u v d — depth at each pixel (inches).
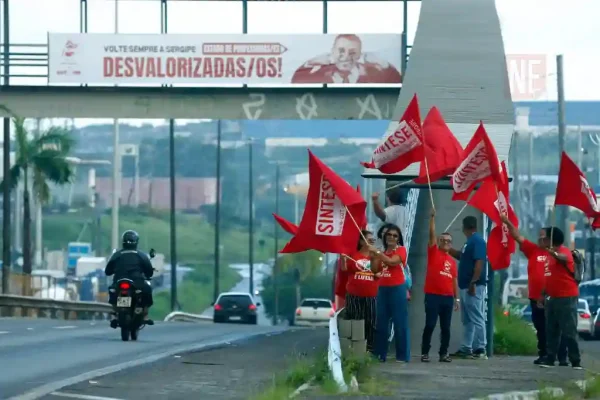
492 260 1449.3
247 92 3016.7
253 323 4734.3
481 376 1285.7
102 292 6589.6
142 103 3038.9
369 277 1430.9
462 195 1430.9
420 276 1641.2
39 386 1126.4
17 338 1883.6
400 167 1440.7
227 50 3021.7
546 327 1455.5
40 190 5029.5
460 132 1686.8
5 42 3088.1
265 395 1000.2
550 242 1429.6
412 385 1175.0
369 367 1199.6
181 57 3026.6
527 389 1152.2
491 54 1720.0
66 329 2237.9
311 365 1261.1
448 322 1480.1
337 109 3019.2
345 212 1284.4
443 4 1736.0
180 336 2114.9
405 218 1627.7
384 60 3004.4
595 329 3331.7
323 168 1275.8
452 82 1712.6
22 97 3046.3
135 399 1030.4
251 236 7258.9
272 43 3011.8
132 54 3038.9
